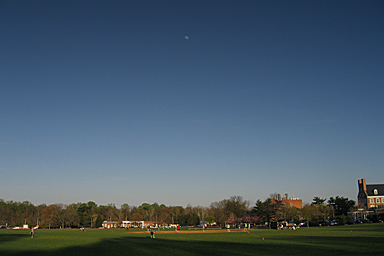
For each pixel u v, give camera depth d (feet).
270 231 355.15
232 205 623.36
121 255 139.54
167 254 140.36
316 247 156.56
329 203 604.90
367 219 481.87
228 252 144.87
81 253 149.28
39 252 155.94
